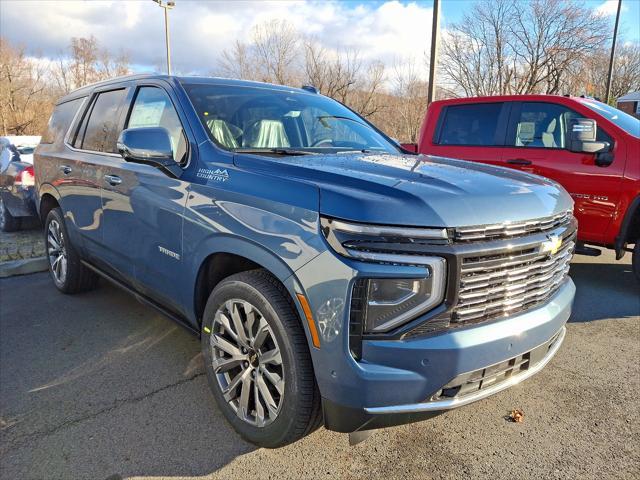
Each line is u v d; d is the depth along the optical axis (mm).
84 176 3953
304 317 2143
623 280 5555
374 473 2420
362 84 27328
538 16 22109
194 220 2721
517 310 2346
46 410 2896
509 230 2213
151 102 3496
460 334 2100
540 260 2398
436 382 2074
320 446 2609
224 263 2783
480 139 6168
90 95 4379
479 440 2686
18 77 41469
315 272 2084
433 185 2264
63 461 2469
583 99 5645
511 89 23406
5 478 2346
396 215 2014
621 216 4957
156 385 3182
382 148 3666
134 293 3625
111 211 3590
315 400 2256
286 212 2240
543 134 5645
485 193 2270
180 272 2906
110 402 2984
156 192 3049
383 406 2053
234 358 2586
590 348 3820
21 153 8617
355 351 2055
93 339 3850
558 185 2857
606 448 2629
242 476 2385
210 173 2746
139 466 2441
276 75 29375
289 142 3305
